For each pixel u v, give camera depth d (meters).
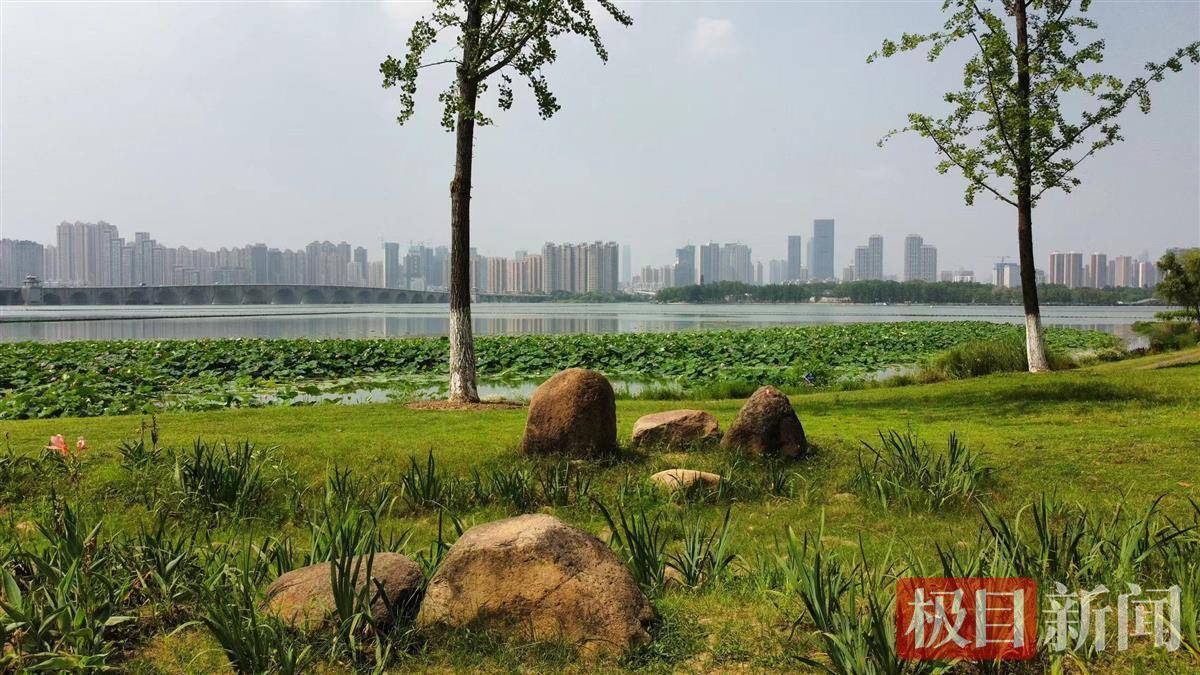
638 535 4.86
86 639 3.69
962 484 6.84
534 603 3.84
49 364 21.45
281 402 16.25
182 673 3.71
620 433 9.80
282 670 3.49
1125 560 4.26
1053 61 16.91
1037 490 6.98
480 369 23.25
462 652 3.75
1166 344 25.56
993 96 16.61
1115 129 16.34
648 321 71.50
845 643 3.42
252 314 86.69
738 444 8.47
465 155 12.80
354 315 88.81
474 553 3.95
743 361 24.70
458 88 12.78
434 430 9.84
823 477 7.75
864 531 6.20
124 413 14.15
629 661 3.70
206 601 4.07
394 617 3.96
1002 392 12.86
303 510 6.68
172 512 6.57
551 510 6.86
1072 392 12.34
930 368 18.70
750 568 4.92
